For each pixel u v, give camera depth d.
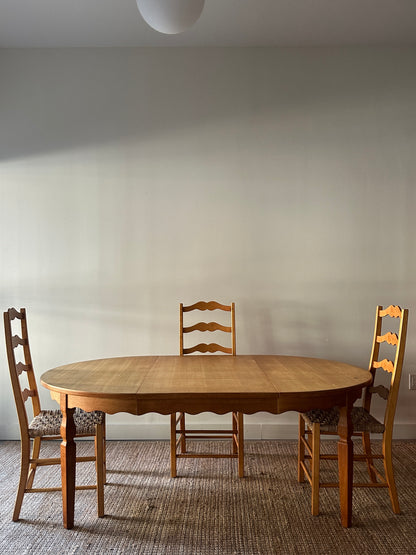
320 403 2.35
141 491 2.86
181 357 3.17
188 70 3.83
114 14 3.34
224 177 3.82
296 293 3.83
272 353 3.83
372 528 2.44
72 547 2.29
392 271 3.83
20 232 3.82
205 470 3.17
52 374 2.65
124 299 3.83
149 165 3.82
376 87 3.83
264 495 2.80
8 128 3.81
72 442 2.46
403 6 3.28
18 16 3.37
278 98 3.82
